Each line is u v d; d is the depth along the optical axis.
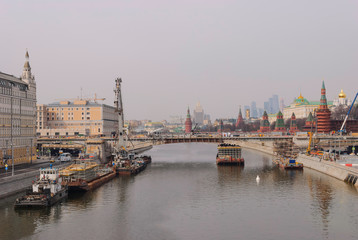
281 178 162.75
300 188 138.88
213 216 103.88
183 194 131.38
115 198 124.75
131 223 97.44
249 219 100.75
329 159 181.62
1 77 157.62
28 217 100.69
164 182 155.62
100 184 148.62
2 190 113.94
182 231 91.38
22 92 171.50
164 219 101.12
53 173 118.62
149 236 88.00
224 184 150.25
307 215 103.81
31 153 166.75
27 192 111.50
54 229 92.06
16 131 164.88
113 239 85.94
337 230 91.50
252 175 173.50
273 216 103.38
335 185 143.25
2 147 152.75
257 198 124.44
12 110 161.75
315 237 87.12
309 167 197.75
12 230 90.69
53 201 114.06
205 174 178.50
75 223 96.94
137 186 146.38
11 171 135.00
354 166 159.62
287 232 90.50
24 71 179.88
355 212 105.81
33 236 87.25
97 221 98.88
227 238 86.69
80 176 138.50
